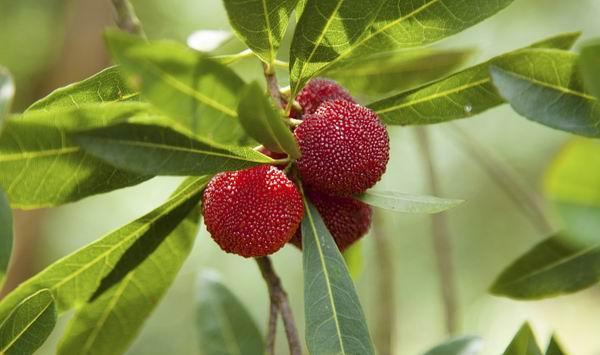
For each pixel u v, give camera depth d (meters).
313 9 0.38
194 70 0.33
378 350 0.55
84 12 0.81
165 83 0.33
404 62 0.46
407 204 0.38
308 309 0.37
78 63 0.81
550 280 0.42
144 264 0.41
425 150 0.58
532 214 0.57
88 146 0.34
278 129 0.35
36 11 0.81
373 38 0.39
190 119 0.34
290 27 0.59
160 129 0.35
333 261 0.38
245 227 0.37
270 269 0.40
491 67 0.37
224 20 0.75
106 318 0.42
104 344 0.42
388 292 0.55
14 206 0.36
